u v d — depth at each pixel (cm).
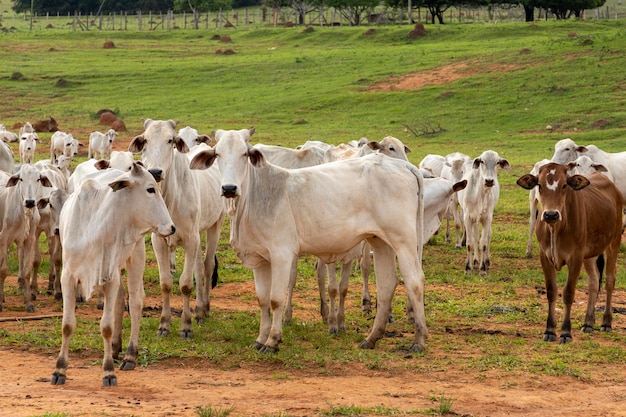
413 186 1213
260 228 1148
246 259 1178
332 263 1275
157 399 930
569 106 4616
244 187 1152
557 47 5731
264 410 894
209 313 1392
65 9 12175
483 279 1725
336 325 1286
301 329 1295
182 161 1263
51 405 879
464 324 1359
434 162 2367
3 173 1770
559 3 8838
